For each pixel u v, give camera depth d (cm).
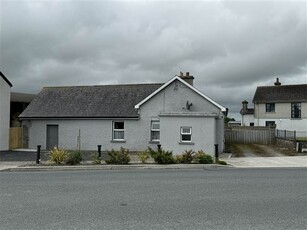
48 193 1001
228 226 654
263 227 646
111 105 2936
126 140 2794
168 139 2439
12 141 2998
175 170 1645
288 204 847
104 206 827
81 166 1748
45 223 678
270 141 3950
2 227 650
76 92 3180
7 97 2947
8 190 1053
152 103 2750
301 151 2753
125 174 1467
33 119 3008
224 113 2755
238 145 3562
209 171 1584
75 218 716
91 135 2878
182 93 2686
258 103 5991
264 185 1142
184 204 848
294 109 5734
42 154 2509
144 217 722
